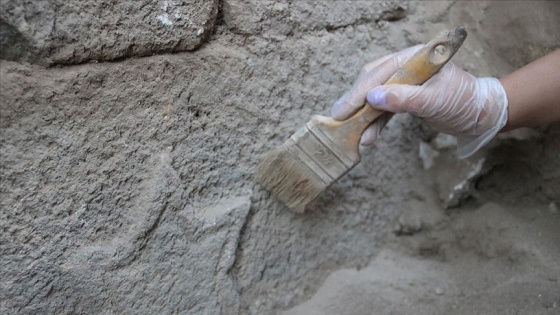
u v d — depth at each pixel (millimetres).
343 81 1273
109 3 970
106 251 1033
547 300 1192
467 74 1080
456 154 1330
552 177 1265
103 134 1012
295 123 1229
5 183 929
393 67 1070
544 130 1231
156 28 1025
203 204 1146
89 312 1033
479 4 1294
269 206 1234
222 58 1116
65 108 966
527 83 1063
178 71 1072
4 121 916
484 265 1319
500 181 1339
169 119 1078
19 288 960
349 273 1336
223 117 1143
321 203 1296
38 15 911
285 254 1266
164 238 1094
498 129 1098
